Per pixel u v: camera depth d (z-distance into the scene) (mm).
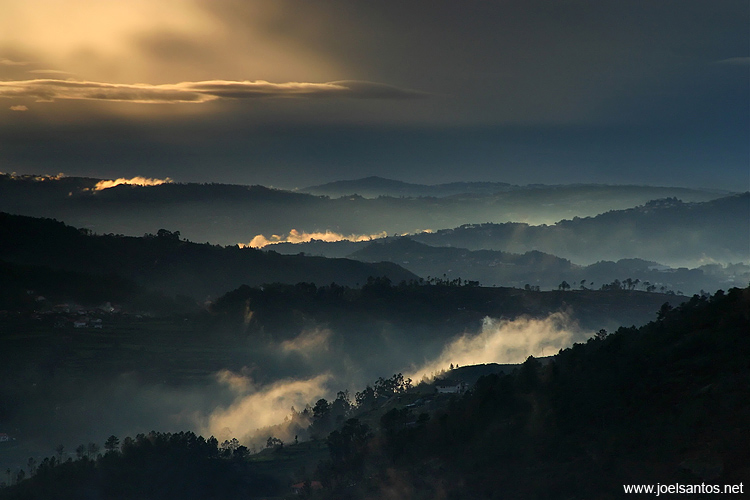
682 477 107312
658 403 126250
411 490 139750
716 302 144750
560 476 121250
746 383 119312
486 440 144625
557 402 141375
